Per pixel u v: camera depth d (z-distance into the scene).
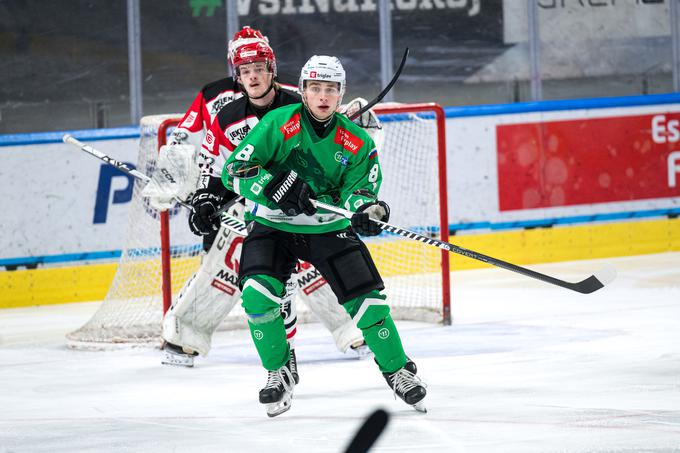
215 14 22.80
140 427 10.12
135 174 13.47
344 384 12.02
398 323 16.75
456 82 23.98
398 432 9.37
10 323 18.41
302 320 17.12
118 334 15.90
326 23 23.28
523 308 17.41
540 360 12.90
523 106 22.77
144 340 15.51
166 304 15.53
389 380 10.21
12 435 9.91
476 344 14.31
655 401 10.35
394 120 19.97
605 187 23.33
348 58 23.50
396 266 20.11
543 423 9.55
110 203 20.78
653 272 20.80
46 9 22.08
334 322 13.95
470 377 12.03
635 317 15.94
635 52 24.62
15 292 20.33
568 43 24.34
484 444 8.84
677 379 11.42
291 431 9.67
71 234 20.62
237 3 22.86
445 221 16.48
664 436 8.89
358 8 23.39
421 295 18.02
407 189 20.50
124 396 11.87
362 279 9.95
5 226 20.28
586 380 11.55
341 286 9.99
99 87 22.47
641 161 23.55
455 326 16.03
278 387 10.17
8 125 22.19
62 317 18.89
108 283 20.84
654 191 23.67
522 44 24.16
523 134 22.80
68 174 20.53
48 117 22.31
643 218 23.62
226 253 13.76
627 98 23.42
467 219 22.53
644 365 12.27
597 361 12.66
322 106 9.79
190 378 12.89
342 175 10.20
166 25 22.64
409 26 23.64
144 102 22.70
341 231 10.21
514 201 22.80
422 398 10.05
